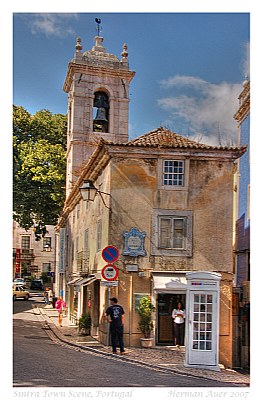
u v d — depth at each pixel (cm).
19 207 3675
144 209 1962
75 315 2833
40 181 3619
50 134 3900
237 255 2411
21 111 3847
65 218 3725
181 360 1680
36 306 3969
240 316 2061
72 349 1866
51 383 1212
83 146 3356
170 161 1984
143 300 1900
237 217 2442
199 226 1970
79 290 2608
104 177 2091
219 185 1984
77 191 2775
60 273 4000
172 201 1970
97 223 2231
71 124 3459
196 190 1980
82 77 3406
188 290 1623
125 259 1939
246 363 2000
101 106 3412
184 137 2073
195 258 1958
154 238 1955
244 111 2303
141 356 1705
